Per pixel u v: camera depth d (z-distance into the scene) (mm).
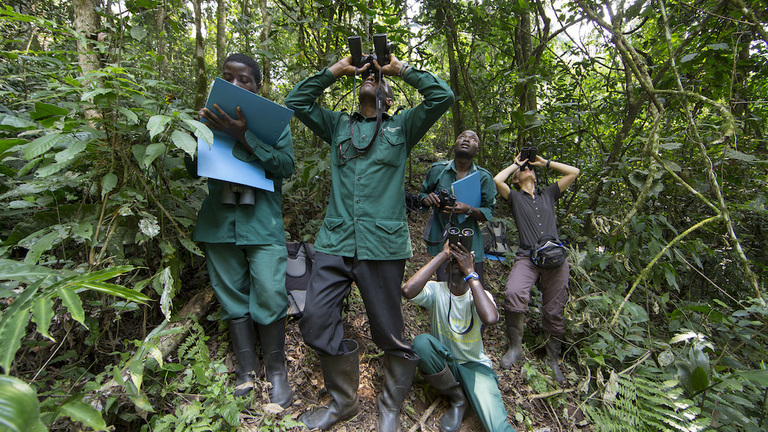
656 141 1659
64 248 1723
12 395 748
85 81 1682
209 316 2115
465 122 5328
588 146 4676
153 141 1883
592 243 3406
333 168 2025
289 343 2287
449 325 2172
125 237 1789
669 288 3592
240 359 1923
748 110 3348
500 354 2768
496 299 3367
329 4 3434
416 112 1956
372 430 1878
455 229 2014
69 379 1576
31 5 3656
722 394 2082
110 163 1787
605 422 2104
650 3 3145
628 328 2725
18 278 1098
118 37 1896
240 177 1827
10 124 1636
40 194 1787
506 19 4434
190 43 5293
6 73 2484
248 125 1840
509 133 4902
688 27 3230
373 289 1879
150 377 1632
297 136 4184
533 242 2834
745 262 1475
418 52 4582
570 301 2750
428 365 1984
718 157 2762
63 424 1349
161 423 1445
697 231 3430
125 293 1035
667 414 1934
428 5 4324
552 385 2486
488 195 2861
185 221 1943
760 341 2598
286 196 3309
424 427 2000
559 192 2973
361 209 1872
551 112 4426
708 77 3111
